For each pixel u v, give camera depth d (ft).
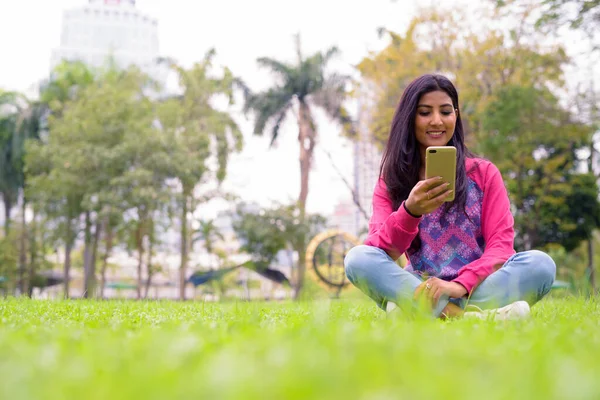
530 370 3.36
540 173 76.74
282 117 105.70
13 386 2.82
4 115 115.75
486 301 9.89
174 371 3.26
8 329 6.76
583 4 50.60
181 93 103.76
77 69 115.03
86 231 95.61
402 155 11.25
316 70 106.01
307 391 2.59
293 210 99.60
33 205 98.22
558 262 92.48
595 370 3.48
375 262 10.22
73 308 13.93
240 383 2.71
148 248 98.73
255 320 7.59
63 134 92.48
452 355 3.99
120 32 387.96
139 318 10.25
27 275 115.14
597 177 80.64
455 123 11.51
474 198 11.09
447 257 10.99
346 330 5.45
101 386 2.80
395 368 3.25
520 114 61.16
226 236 110.01
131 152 88.53
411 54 74.08
